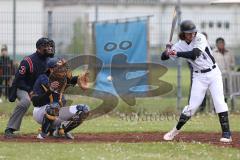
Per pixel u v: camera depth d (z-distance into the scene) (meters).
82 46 66.44
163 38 64.50
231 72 56.53
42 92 36.41
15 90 37.19
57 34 64.00
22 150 32.12
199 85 36.00
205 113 53.91
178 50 36.00
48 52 37.00
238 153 31.64
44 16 61.50
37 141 35.94
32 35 60.16
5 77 57.16
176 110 54.69
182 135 39.75
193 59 35.44
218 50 58.06
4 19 60.25
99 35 62.66
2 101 57.41
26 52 61.00
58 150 32.09
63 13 64.12
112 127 43.75
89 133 40.50
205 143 35.41
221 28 62.75
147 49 61.22
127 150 32.38
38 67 37.00
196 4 97.25
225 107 36.06
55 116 36.22
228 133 36.25
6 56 57.59
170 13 73.00
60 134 36.94
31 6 88.25
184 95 68.25
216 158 30.17
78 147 33.19
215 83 36.00
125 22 61.91
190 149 32.81
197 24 63.84
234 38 62.75
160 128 43.19
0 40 60.16
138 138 38.00
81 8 79.62
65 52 65.25
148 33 61.28
